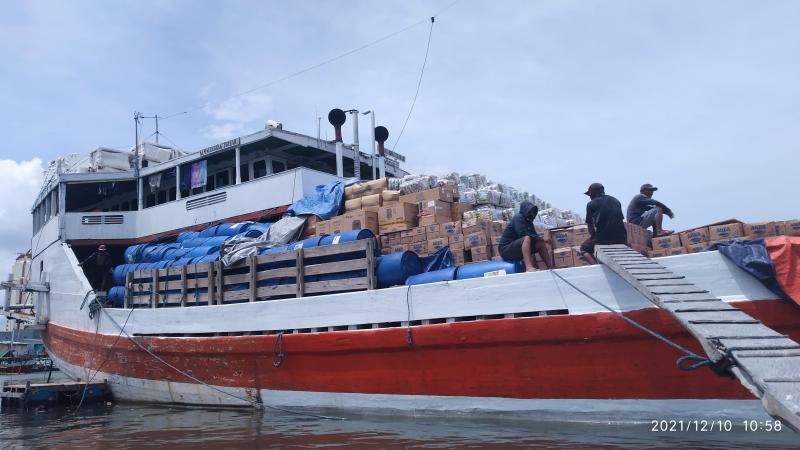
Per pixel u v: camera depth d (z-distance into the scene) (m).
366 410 8.11
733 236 6.91
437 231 8.97
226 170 16.39
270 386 9.13
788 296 5.80
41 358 30.48
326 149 15.45
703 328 4.87
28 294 18.89
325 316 8.59
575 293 6.71
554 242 8.01
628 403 6.37
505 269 7.43
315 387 8.61
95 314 12.51
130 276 11.85
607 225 7.28
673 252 7.33
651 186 9.23
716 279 6.17
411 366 7.75
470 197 10.30
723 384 5.92
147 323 11.16
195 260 11.08
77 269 13.76
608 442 5.88
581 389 6.62
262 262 9.60
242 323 9.57
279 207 13.03
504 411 7.07
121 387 11.78
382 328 7.96
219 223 14.07
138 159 17.17
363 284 8.41
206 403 10.13
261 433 7.56
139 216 15.95
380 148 18.17
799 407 3.71
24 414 10.84
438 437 6.62
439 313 7.59
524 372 6.96
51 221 16.00
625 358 6.38
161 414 9.87
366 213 9.80
